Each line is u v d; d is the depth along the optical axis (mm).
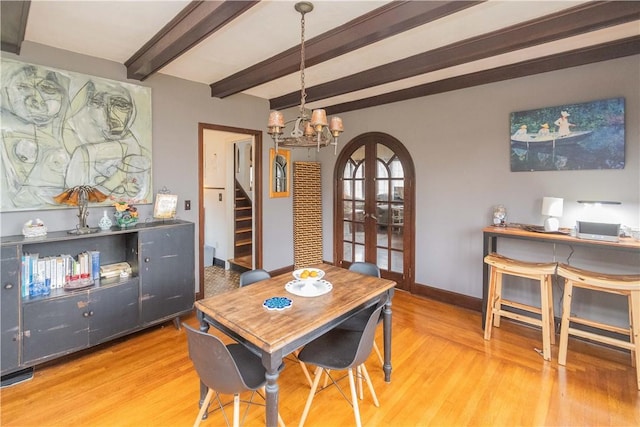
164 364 2553
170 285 3070
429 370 2488
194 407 2080
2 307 2184
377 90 4012
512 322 3348
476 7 2107
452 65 2805
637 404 2088
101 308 2627
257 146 4398
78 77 2795
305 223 4980
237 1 1847
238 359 1848
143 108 3215
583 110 2838
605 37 2551
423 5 1949
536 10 2152
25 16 2000
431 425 1928
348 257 4918
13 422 1931
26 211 2596
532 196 3168
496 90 3348
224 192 5387
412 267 4145
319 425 1936
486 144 3443
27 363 2285
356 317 2471
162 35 2414
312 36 2508
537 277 2686
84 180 2861
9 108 2473
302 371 2494
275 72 2967
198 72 3352
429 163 3906
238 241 5465
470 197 3592
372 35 2234
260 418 1995
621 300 2793
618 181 2727
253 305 1906
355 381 2318
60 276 2582
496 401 2133
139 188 3221
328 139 2314
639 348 2250
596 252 2871
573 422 1938
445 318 3432
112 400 2131
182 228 3145
